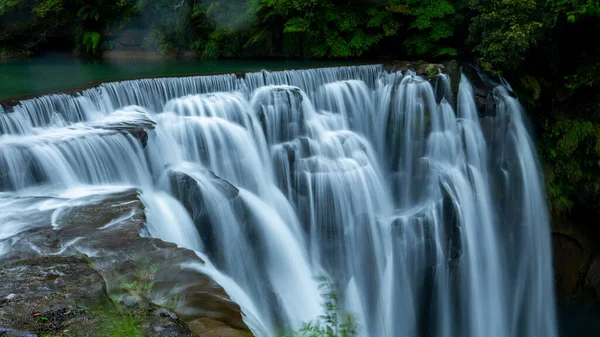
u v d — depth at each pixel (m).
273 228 12.18
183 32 22.48
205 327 4.51
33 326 4.08
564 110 18.36
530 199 17.42
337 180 13.84
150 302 4.58
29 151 9.43
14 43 23.56
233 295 6.99
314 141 14.40
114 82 12.70
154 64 20.52
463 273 15.67
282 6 19.91
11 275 5.02
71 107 11.69
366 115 16.38
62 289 4.76
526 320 17.62
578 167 18.16
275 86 14.82
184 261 5.89
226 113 13.70
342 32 20.84
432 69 16.22
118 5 23.17
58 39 24.50
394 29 19.83
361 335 12.31
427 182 15.74
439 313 15.37
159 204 9.65
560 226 18.19
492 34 16.81
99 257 6.04
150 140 11.27
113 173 10.43
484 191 16.50
